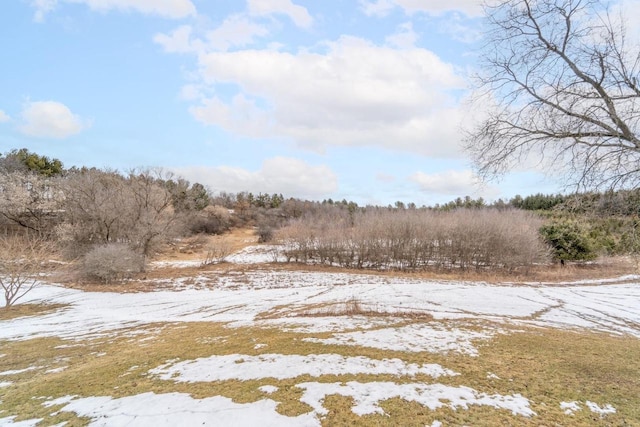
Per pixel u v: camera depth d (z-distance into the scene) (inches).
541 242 1074.1
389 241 1139.3
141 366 264.1
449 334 343.9
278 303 589.0
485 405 193.5
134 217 1082.1
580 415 185.8
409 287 743.7
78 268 892.6
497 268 1061.1
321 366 248.2
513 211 1224.2
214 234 1926.7
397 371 239.8
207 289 778.2
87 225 1032.2
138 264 898.7
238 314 507.8
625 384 227.6
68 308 587.2
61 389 227.8
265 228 1760.6
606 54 185.2
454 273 1012.5
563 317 475.2
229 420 173.6
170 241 1293.1
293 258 1237.1
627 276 953.5
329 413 180.9
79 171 1518.2
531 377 236.8
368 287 755.4
